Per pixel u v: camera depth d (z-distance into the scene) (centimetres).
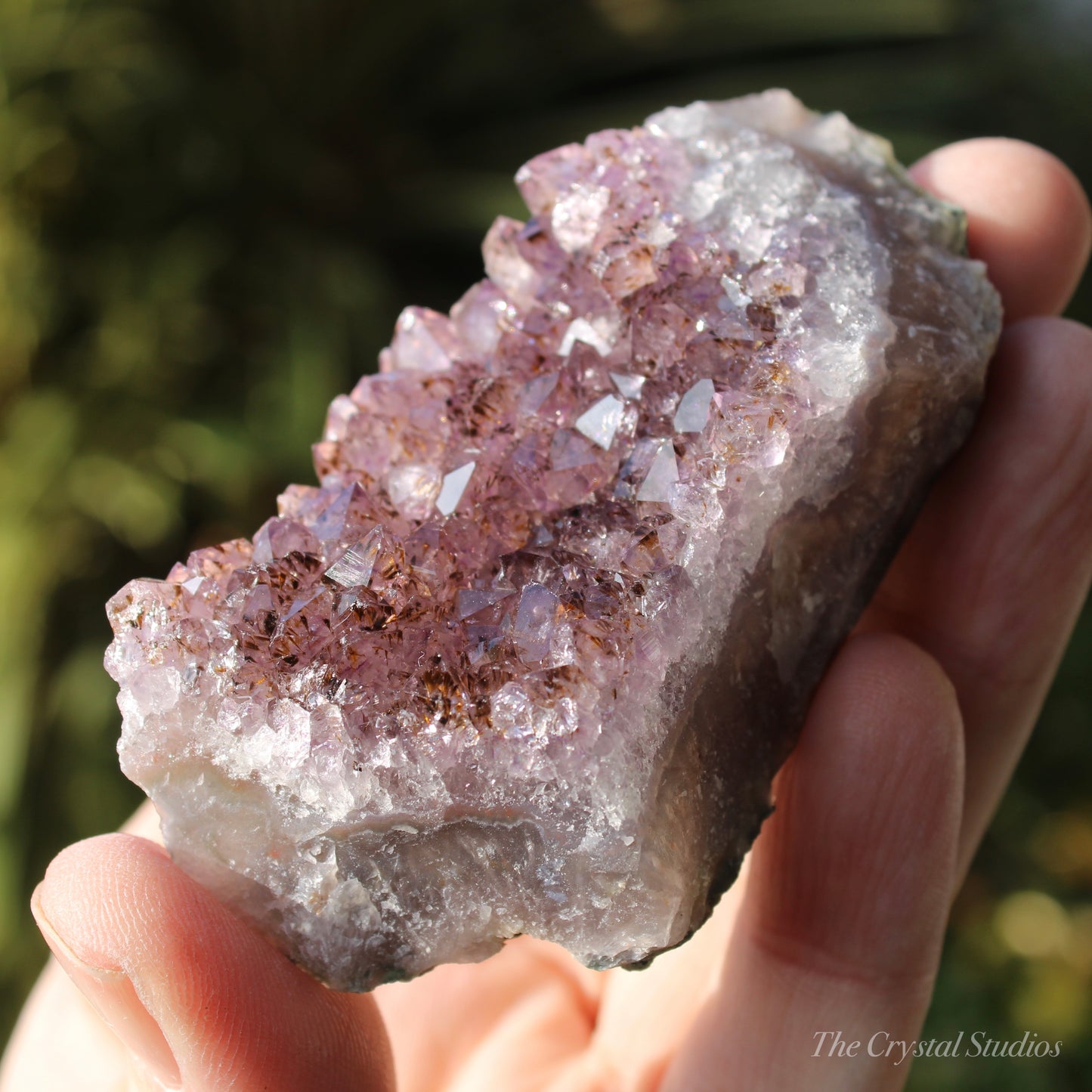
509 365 17
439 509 16
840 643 18
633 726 15
